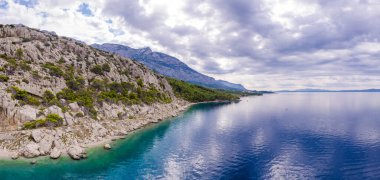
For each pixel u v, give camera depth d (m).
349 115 174.12
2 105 75.88
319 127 123.31
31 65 106.62
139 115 129.88
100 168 60.53
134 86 157.38
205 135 102.31
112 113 112.06
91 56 154.88
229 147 83.50
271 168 63.59
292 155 74.44
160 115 146.62
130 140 88.88
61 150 68.31
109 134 91.19
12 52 111.62
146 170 61.00
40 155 64.25
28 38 138.12
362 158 71.12
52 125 78.81
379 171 60.97
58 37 161.00
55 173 55.81
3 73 92.38
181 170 61.78
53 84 103.75
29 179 52.06
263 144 87.69
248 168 63.66
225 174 59.50
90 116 98.81
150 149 79.12
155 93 175.12
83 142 77.56
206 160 69.62
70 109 94.31
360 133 107.31
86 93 111.94
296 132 110.12
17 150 64.19
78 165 61.25
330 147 83.50
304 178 57.16
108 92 126.75
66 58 136.62
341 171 61.31
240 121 142.88
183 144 86.75
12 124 74.38
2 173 54.00
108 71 151.12
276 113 187.12
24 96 84.69
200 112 185.25
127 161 66.69
